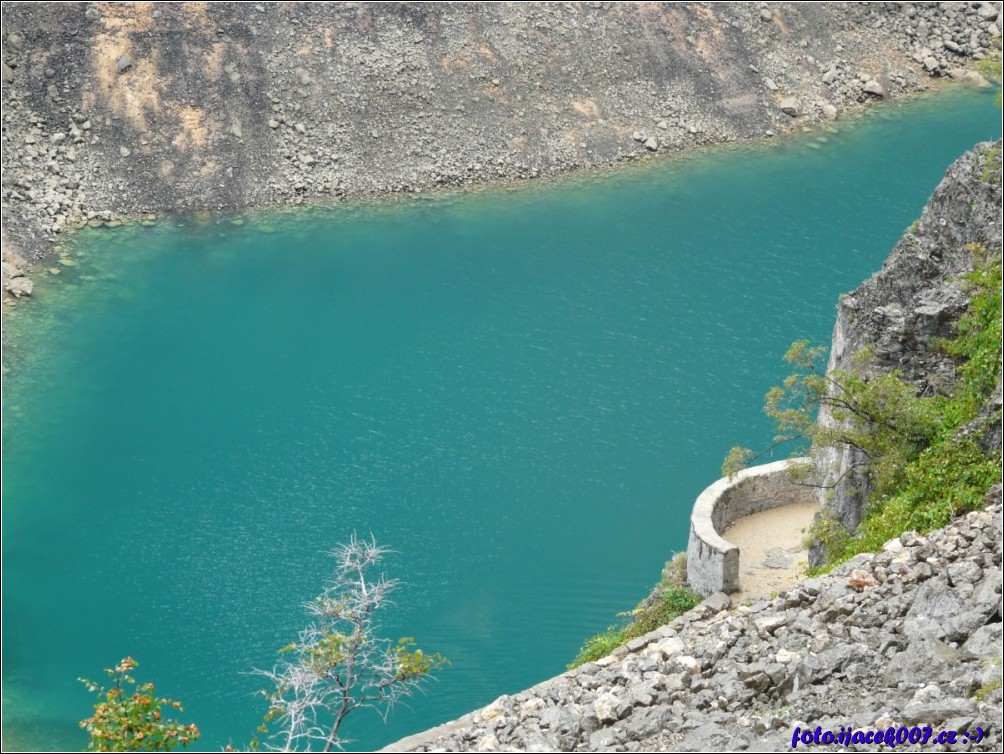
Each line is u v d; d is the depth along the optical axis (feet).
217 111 349.82
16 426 255.70
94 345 283.79
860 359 174.40
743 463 190.08
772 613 136.15
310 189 341.00
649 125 364.38
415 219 332.19
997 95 374.22
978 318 167.94
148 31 356.38
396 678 114.83
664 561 207.21
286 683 113.80
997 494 150.20
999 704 107.45
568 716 117.91
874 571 136.56
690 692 121.60
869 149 360.48
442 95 360.07
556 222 329.11
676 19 382.22
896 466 164.04
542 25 373.81
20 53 348.79
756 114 370.12
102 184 335.06
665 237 319.06
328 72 359.05
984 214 173.68
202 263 314.55
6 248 311.68
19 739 179.22
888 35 396.16
